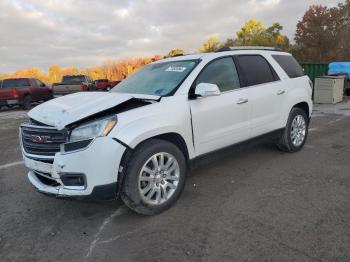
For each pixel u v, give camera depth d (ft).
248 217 12.59
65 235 12.04
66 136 11.80
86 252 10.91
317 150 21.20
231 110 15.65
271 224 11.99
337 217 12.26
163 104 13.32
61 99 14.61
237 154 20.57
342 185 15.25
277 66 18.99
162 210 13.25
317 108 42.96
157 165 12.90
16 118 48.37
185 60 16.10
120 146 11.77
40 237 11.99
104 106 12.33
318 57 137.39
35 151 12.75
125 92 15.70
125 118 12.11
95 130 11.60
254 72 17.48
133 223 12.61
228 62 16.44
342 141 23.62
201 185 15.98
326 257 9.95
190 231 11.82
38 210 14.17
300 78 20.36
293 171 17.35
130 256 10.56
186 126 13.82
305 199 13.92
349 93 57.88
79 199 11.79
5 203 15.03
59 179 11.96
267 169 17.80
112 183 11.83
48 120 12.43
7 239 11.93
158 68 16.74
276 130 18.62
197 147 14.48
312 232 11.32
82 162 11.52
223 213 13.02
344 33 135.54
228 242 11.01
